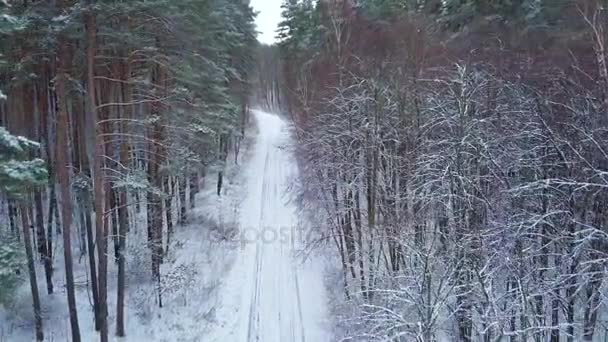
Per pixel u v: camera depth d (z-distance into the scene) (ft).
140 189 55.52
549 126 47.06
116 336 55.98
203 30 74.13
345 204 62.59
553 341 44.45
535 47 67.10
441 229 50.31
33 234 65.51
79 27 47.34
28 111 58.44
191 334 57.00
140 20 51.83
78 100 57.98
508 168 46.60
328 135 66.54
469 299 40.65
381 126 61.57
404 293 41.19
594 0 54.34
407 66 69.51
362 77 70.64
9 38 45.01
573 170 44.29
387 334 42.19
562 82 57.00
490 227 42.60
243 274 70.85
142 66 63.98
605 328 44.11
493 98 51.08
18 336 55.01
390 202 59.77
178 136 67.26
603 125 43.27
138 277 66.49
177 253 75.36
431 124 55.93
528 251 42.52
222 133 96.78
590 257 42.39
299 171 103.55
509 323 40.47
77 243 72.28
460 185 43.04
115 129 63.87
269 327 58.18
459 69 43.45
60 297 61.46
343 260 60.70
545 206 45.01
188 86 76.33
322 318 59.26
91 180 56.59
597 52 43.45
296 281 68.80
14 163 34.86
